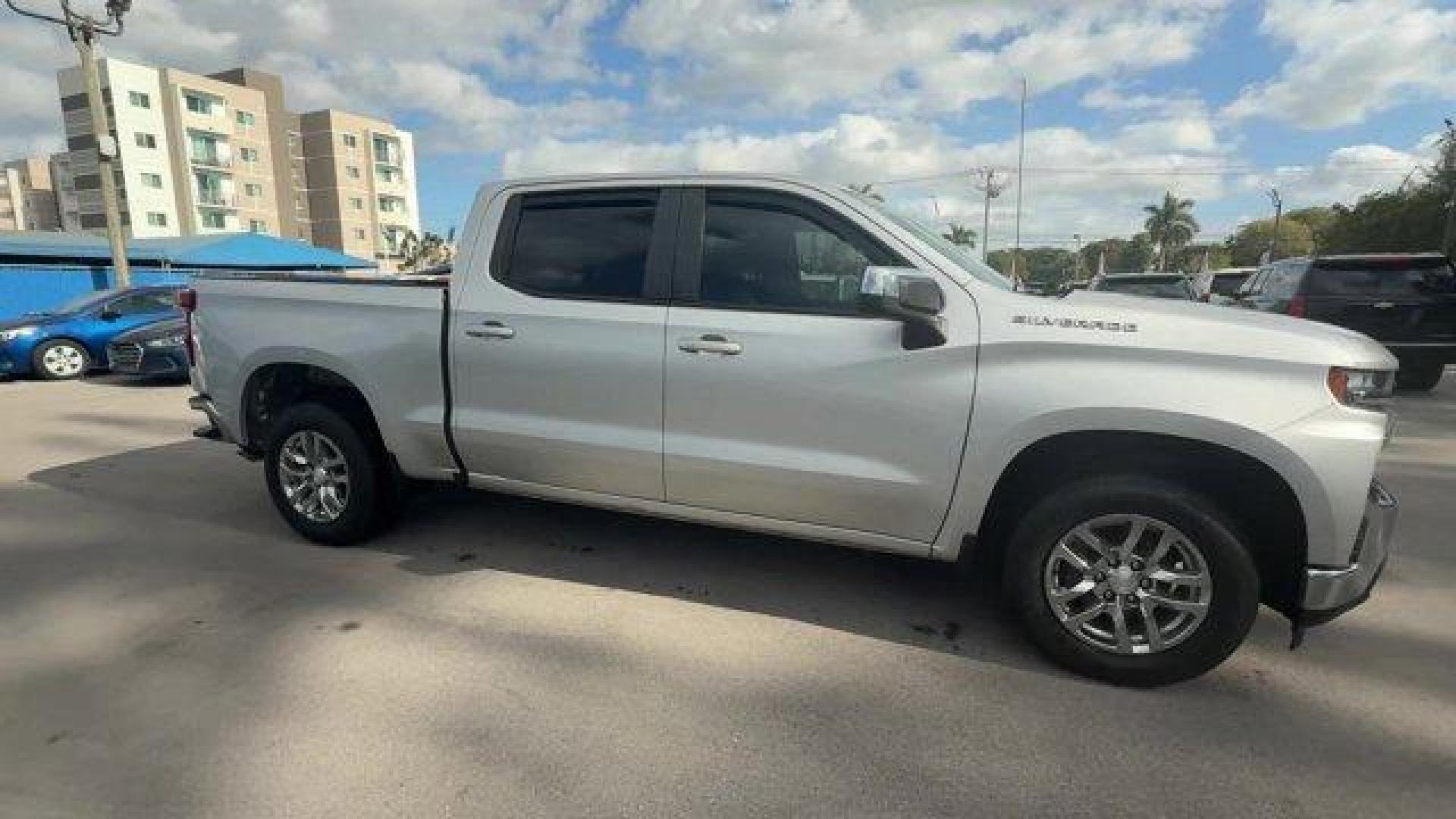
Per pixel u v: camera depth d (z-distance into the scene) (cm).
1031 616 324
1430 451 727
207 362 478
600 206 388
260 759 268
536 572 427
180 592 400
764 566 434
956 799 251
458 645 346
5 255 2617
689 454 365
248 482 603
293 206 7662
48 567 432
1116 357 302
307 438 458
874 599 395
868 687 315
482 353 400
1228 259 8294
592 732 284
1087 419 304
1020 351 312
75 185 6525
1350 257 1038
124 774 260
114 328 1321
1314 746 278
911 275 308
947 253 349
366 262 3744
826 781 259
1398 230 3725
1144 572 310
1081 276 6341
